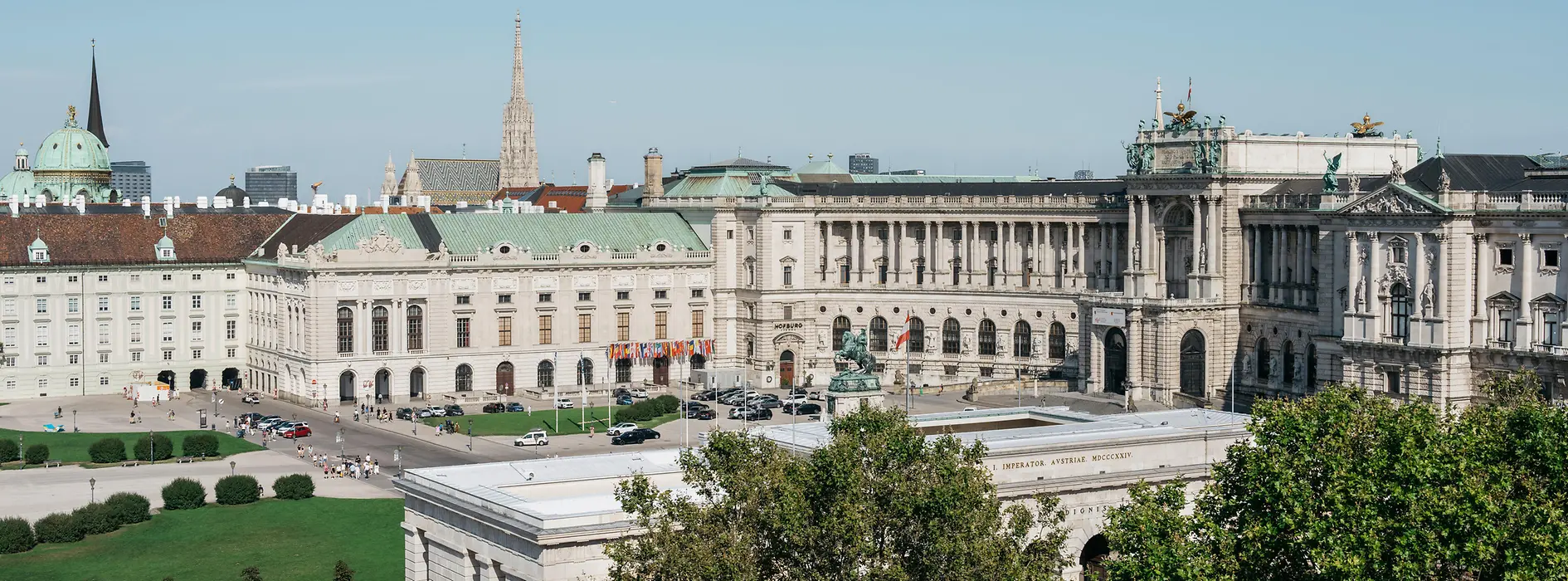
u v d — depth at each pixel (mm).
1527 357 193125
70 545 166125
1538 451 112875
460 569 121562
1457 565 102125
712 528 109125
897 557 110375
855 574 108312
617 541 113500
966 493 110500
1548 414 119562
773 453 116625
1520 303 194375
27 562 159750
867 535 108688
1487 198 197125
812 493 110938
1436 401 198625
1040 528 128625
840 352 153250
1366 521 101750
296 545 166000
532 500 120562
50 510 179750
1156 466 135875
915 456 114062
